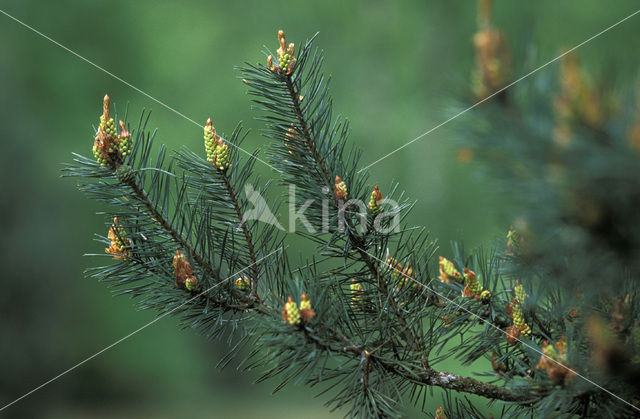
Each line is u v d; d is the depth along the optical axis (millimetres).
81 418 5402
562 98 749
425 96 6438
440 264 1039
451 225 5582
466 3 6637
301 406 5363
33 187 4957
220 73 7188
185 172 1015
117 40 7250
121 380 6016
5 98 5172
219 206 1020
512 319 993
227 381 6336
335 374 966
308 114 1028
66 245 5148
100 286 5734
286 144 1029
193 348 6477
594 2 5738
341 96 6922
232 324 994
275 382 5871
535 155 750
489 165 770
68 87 6918
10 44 6305
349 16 7172
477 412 1004
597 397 880
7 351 4738
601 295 862
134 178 982
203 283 997
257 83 1016
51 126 6648
